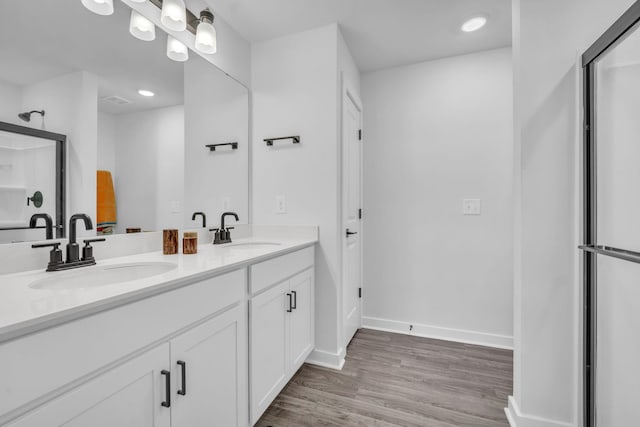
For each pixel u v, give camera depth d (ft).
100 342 2.30
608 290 3.69
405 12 5.95
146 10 4.63
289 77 6.70
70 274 3.28
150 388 2.74
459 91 7.68
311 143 6.51
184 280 3.03
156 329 2.78
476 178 7.57
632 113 3.32
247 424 4.19
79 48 3.84
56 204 3.60
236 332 3.94
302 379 5.89
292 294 5.45
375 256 8.52
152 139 4.82
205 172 5.84
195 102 5.61
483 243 7.54
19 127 3.27
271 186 6.87
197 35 5.05
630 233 3.36
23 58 3.31
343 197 6.69
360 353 7.00
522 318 4.38
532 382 4.35
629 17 3.05
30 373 1.89
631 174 3.34
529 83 4.32
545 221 4.27
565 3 4.17
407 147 8.17
